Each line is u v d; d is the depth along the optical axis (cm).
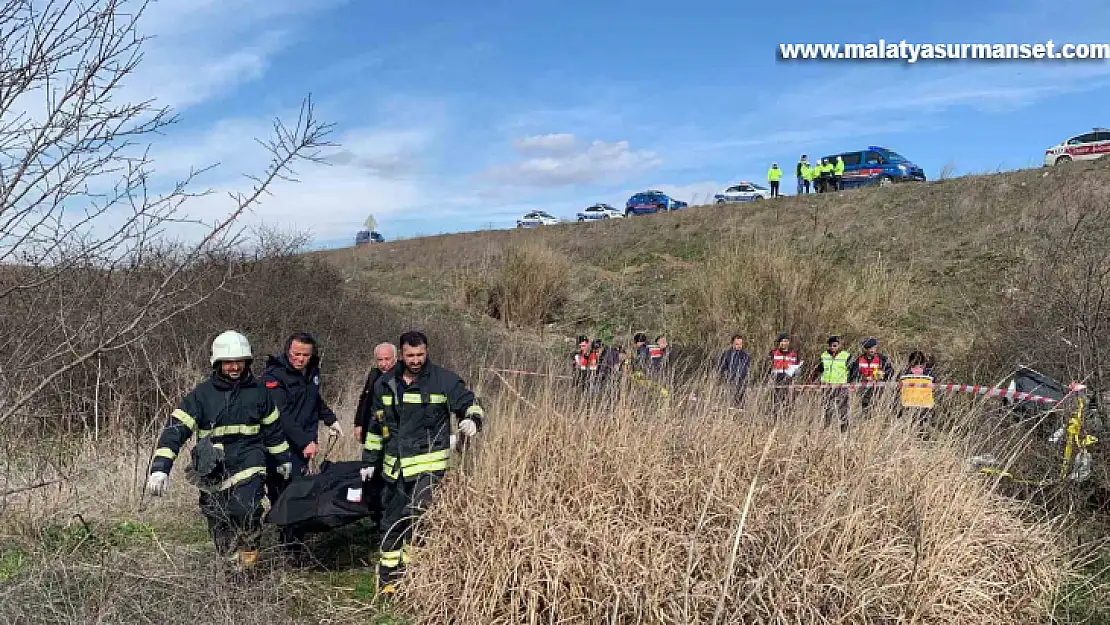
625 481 438
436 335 1234
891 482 470
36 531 503
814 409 536
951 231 1798
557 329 1675
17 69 345
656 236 2308
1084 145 2198
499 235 2652
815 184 2630
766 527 411
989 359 895
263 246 1177
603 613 388
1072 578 479
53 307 455
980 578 435
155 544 496
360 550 530
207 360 834
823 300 1348
